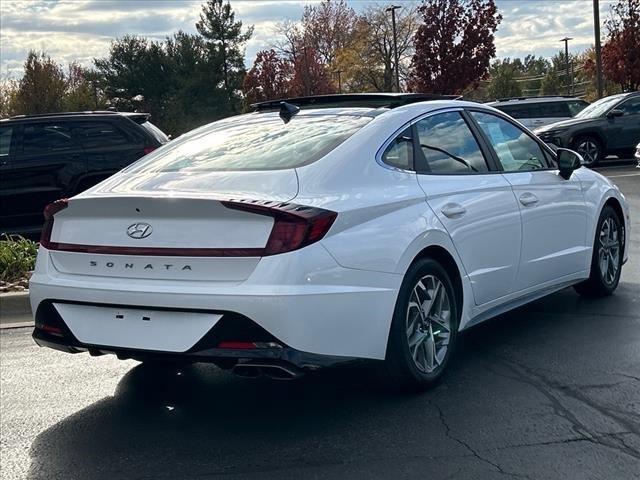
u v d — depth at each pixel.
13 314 7.25
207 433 4.14
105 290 4.00
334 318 3.85
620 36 31.14
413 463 3.63
